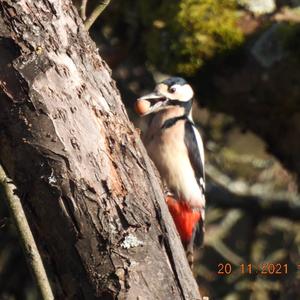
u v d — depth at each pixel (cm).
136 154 605
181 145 1012
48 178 581
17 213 671
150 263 597
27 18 587
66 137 583
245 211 1569
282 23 1305
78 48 603
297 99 1294
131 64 1528
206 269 1538
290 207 1550
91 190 586
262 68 1288
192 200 1002
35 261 661
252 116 1346
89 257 588
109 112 603
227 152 1620
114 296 588
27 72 580
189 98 1055
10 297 1406
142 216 597
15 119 580
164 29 1338
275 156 1402
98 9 760
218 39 1309
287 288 1452
